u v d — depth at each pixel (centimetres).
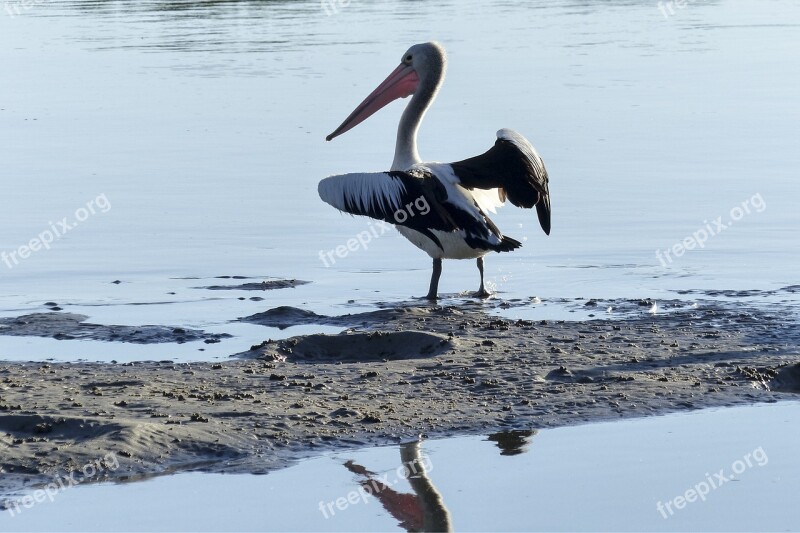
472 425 950
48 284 1555
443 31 4616
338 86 3334
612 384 1056
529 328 1277
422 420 961
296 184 2197
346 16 5212
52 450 877
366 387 1054
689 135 2639
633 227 1836
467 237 1362
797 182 2141
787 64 3753
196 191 2145
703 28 4775
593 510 790
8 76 3666
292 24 4925
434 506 796
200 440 902
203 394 1026
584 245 1738
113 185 2208
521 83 3397
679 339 1219
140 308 1423
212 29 4788
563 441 916
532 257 1680
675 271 1583
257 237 1819
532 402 1005
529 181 1401
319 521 772
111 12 5475
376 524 766
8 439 901
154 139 2684
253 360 1159
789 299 1417
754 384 1057
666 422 957
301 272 1620
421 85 1577
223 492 818
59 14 5384
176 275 1603
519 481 835
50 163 2427
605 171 2270
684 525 762
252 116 2948
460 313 1362
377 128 2783
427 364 1130
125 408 981
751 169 2264
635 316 1338
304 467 866
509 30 4688
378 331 1245
